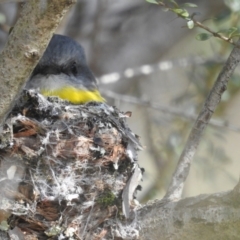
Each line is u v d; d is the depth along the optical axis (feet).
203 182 54.39
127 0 50.98
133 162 32.24
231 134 60.34
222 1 49.93
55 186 30.45
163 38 52.29
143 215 30.25
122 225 30.76
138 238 30.04
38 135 30.89
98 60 51.03
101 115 33.17
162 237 29.55
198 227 28.76
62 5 23.94
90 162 31.35
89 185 31.04
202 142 50.16
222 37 30.12
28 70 25.95
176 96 53.78
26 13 24.58
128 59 51.78
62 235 30.25
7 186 29.89
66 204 30.32
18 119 30.83
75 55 39.19
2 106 26.96
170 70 57.36
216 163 50.11
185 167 31.09
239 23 43.09
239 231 28.17
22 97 32.30
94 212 30.91
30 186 30.09
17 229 29.86
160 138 53.01
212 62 48.11
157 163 50.65
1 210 29.66
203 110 31.19
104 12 49.49
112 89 52.60
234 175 58.03
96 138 31.78
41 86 38.09
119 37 51.60
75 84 38.70
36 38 24.99
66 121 32.14
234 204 28.04
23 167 30.22
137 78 53.83
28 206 29.86
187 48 56.80
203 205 28.68
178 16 30.35
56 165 30.76
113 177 31.63
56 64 38.58
